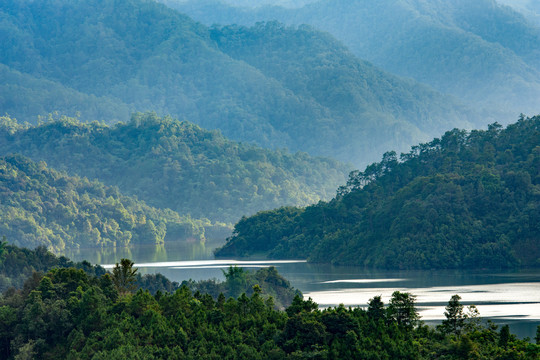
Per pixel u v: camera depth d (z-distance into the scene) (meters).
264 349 190.50
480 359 177.88
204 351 189.38
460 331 199.75
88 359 192.75
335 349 183.88
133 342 193.62
